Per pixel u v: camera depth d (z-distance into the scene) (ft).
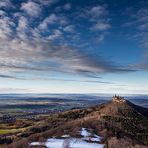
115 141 388.78
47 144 373.61
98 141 383.45
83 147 355.97
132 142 405.80
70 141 379.96
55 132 432.66
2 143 467.52
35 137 412.98
